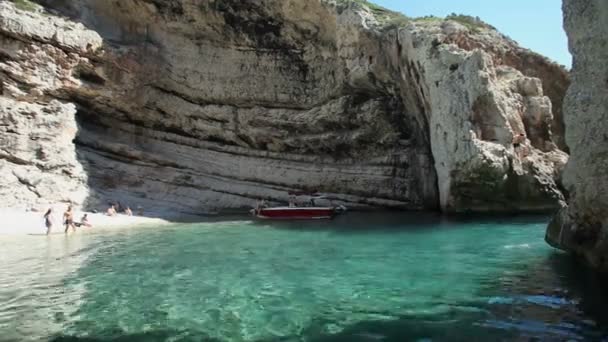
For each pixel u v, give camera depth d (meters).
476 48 24.52
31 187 24.72
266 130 32.28
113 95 29.86
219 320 7.93
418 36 24.55
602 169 9.47
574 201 11.29
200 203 30.08
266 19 31.22
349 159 31.64
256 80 32.53
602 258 10.07
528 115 24.75
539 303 8.23
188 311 8.49
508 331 6.91
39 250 16.08
